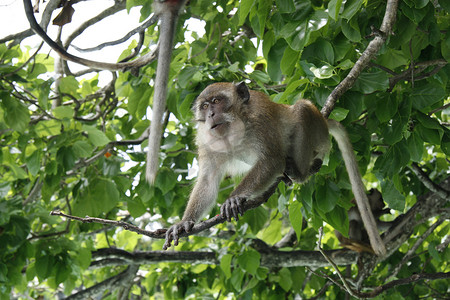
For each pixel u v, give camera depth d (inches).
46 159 438.6
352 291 308.3
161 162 407.2
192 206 279.0
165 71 160.4
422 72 331.0
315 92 296.4
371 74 286.7
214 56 409.7
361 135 323.3
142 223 574.2
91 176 443.2
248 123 278.4
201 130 292.0
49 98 446.9
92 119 453.1
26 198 465.4
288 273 466.9
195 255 475.2
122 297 502.9
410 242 472.7
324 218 333.7
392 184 345.4
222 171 291.0
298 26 280.2
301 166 290.0
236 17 399.2
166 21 161.2
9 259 425.4
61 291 628.4
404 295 450.3
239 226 485.7
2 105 401.7
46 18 326.6
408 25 288.4
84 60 259.8
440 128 301.6
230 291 494.3
